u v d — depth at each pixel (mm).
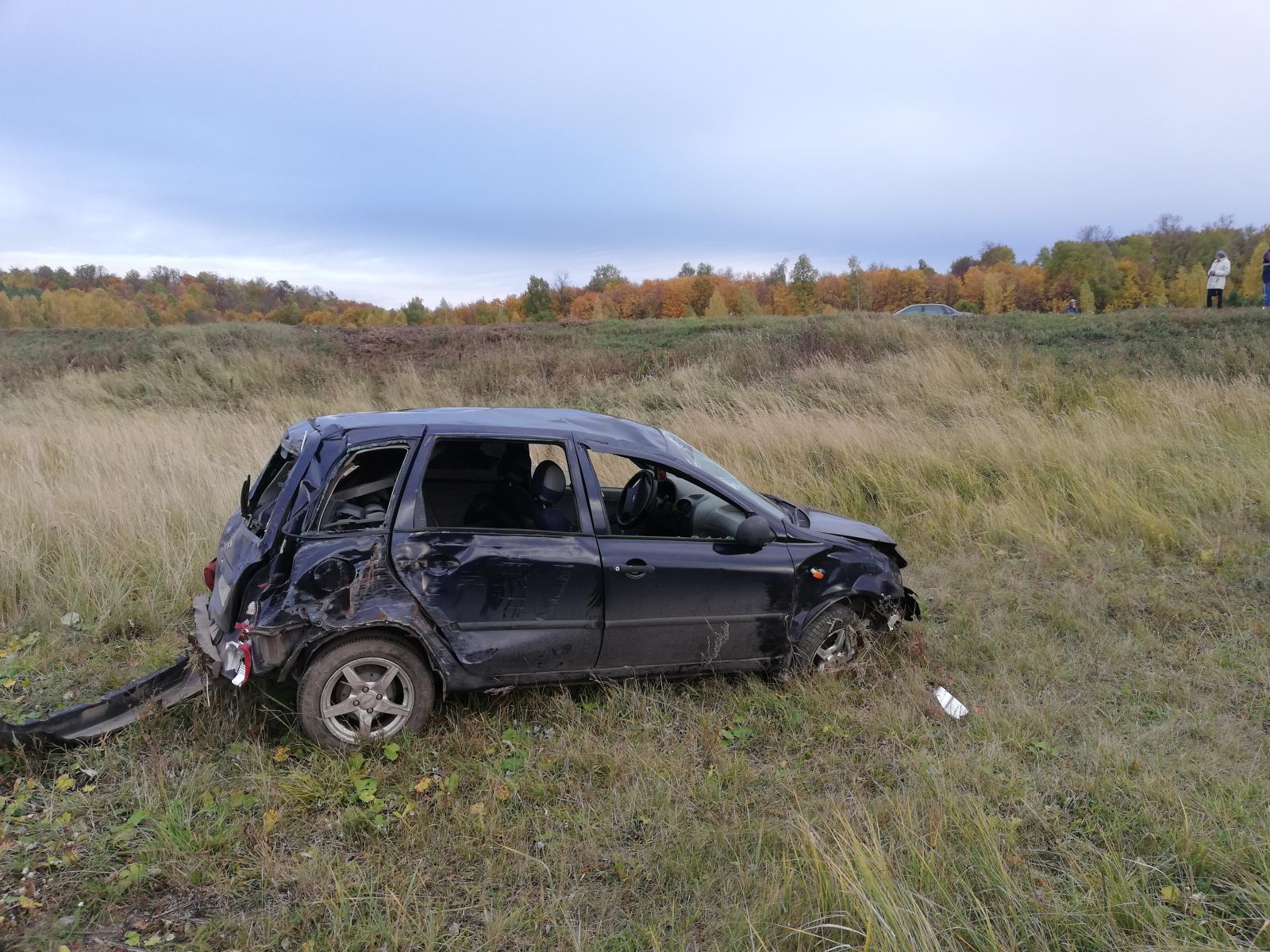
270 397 14898
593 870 3047
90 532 5938
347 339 19625
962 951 2625
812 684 4383
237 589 3592
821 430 9516
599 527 3986
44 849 3035
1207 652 4914
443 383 15586
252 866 2979
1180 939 2648
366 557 3568
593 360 16766
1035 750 3842
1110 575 6238
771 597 4270
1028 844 3205
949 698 4344
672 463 4215
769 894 2805
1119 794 3484
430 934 2648
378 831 3176
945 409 11516
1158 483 7809
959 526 7316
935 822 3197
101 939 2631
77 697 4281
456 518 4367
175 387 15445
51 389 15156
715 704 4266
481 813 3264
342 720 3652
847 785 3615
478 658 3754
